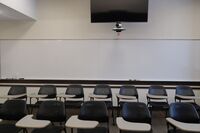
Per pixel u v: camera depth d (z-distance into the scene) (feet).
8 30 22.59
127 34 21.76
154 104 18.76
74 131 15.60
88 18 21.98
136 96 19.19
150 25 21.57
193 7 21.24
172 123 11.34
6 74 22.88
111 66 22.03
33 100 21.65
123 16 19.52
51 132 11.55
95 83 22.18
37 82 22.61
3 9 16.74
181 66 21.58
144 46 21.74
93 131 11.84
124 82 21.88
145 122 12.81
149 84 21.74
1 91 22.99
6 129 11.94
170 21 21.43
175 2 21.31
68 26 22.16
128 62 21.90
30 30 22.45
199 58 21.45
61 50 22.36
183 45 21.50
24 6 18.83
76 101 19.76
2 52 22.81
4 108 13.58
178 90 19.44
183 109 13.10
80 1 21.94
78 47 22.22
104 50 22.03
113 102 21.89
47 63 22.53
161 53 21.65
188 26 21.34
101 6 19.60
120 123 11.20
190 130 10.39
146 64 21.80
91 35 22.03
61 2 22.12
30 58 22.63
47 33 22.34
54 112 13.08
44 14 22.25
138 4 19.42
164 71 21.70
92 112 13.04
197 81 21.45
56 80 22.44
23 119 11.77
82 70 22.30
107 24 21.89
